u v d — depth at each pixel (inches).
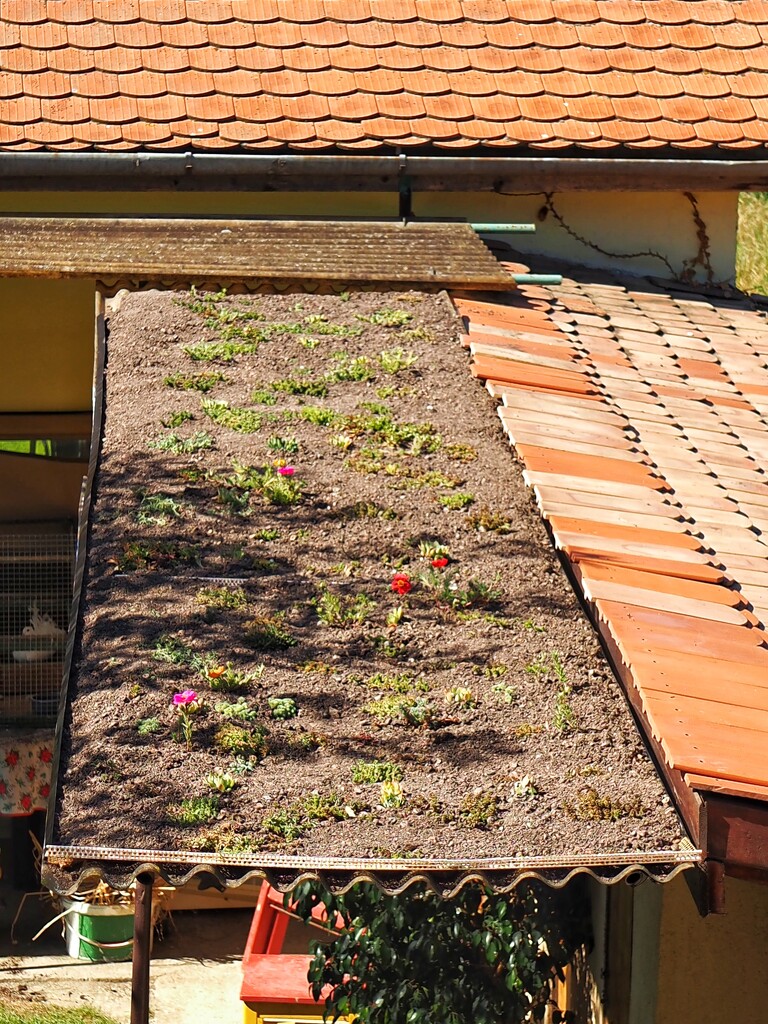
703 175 448.1
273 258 382.6
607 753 194.5
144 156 417.7
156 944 485.1
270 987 352.5
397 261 390.9
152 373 317.1
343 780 186.9
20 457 431.5
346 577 239.8
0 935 483.5
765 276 850.1
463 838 176.2
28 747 450.0
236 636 219.0
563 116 457.4
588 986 349.4
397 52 470.9
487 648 220.2
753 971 287.7
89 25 463.5
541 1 497.7
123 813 178.5
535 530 260.4
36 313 412.2
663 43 487.8
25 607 438.9
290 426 294.7
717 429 333.4
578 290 426.9
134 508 258.8
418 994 293.7
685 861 174.2
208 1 477.1
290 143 434.9
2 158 413.1
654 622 219.5
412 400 312.2
